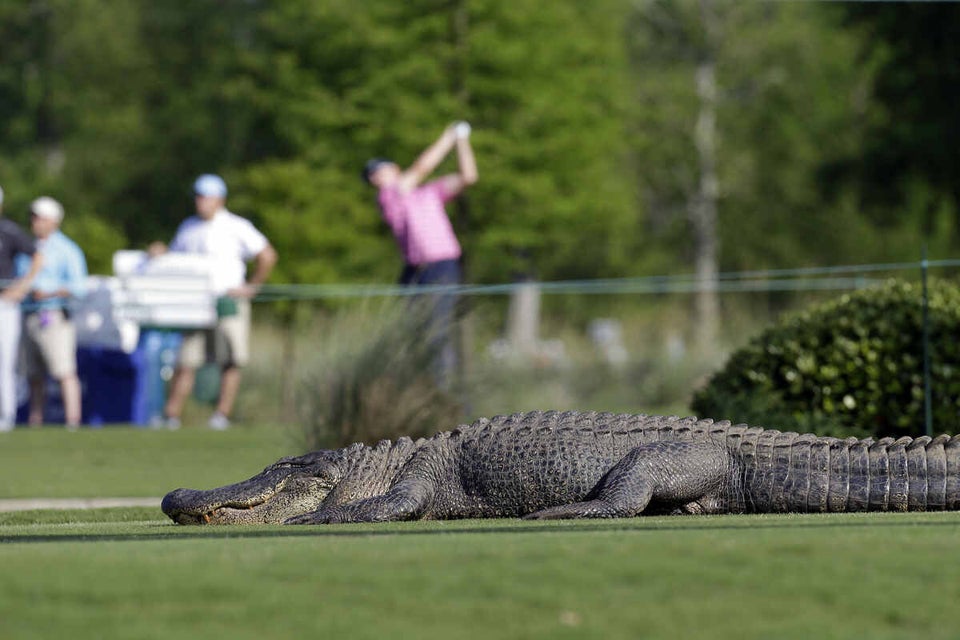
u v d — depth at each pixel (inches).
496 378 1701.5
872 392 1528.1
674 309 4884.4
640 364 3535.9
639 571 604.4
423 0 4685.0
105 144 7657.5
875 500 1045.8
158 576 597.6
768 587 575.2
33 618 528.1
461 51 4687.5
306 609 541.6
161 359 2854.3
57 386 2701.8
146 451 1929.1
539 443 1089.4
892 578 590.2
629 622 523.8
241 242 2549.2
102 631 510.3
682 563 621.6
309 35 4881.9
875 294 1581.0
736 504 1079.0
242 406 2928.2
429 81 4672.7
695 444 1079.6
